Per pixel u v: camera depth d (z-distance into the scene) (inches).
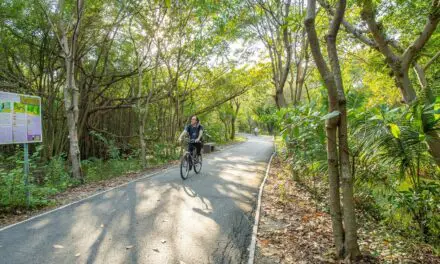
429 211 181.9
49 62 598.9
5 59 567.5
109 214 223.1
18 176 254.4
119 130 857.5
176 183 340.8
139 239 176.1
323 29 378.3
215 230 193.5
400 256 162.4
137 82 788.0
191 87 815.7
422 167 190.5
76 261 148.5
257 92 949.8
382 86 470.6
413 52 197.8
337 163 148.7
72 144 393.4
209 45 609.9
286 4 434.0
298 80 526.3
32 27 494.6
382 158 173.0
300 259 155.3
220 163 539.8
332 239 183.3
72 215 221.0
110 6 517.0
